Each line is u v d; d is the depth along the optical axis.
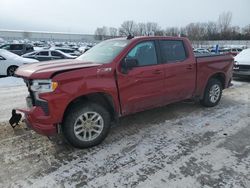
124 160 3.46
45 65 3.85
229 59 6.07
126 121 4.92
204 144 3.93
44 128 3.45
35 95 3.56
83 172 3.18
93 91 3.67
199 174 3.11
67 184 2.94
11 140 4.04
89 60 4.30
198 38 75.38
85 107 3.66
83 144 3.74
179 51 4.98
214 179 3.01
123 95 4.05
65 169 3.24
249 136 4.24
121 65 4.00
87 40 98.88
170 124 4.78
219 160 3.44
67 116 3.58
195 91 5.35
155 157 3.54
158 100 4.64
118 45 4.34
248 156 3.55
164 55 4.66
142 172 3.17
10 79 10.21
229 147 3.83
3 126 4.62
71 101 3.55
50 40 92.56
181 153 3.64
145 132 4.39
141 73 4.21
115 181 2.99
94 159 3.48
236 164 3.33
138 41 4.29
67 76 3.45
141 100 4.32
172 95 4.87
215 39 80.75
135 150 3.74
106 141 4.04
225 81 6.11
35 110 3.48
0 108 5.86
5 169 3.23
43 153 3.64
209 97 5.74
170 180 3.00
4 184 2.94
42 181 2.99
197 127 4.63
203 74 5.41
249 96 7.05
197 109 5.72
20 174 3.13
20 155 3.58
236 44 71.50
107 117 3.92
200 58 5.34
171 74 4.70
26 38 89.25
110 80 3.85
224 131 4.45
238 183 2.93
